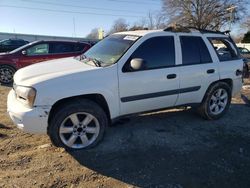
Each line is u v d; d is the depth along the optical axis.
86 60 5.02
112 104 4.58
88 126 4.52
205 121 5.98
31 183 3.66
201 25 50.72
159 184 3.75
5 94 8.12
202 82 5.54
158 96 5.01
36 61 9.78
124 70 4.61
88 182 3.73
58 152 4.41
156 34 5.04
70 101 4.35
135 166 4.13
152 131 5.35
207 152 4.64
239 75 6.15
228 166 4.25
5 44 22.14
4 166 4.01
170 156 4.45
